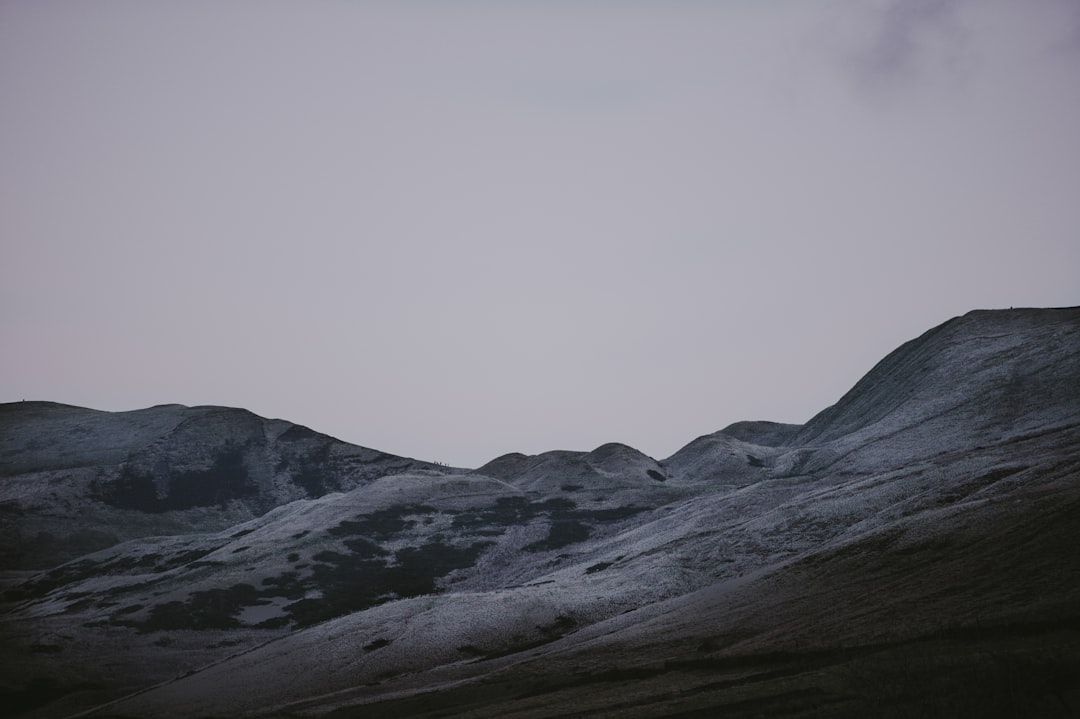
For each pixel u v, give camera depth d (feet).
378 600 446.60
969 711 117.08
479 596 325.21
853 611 192.85
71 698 319.68
